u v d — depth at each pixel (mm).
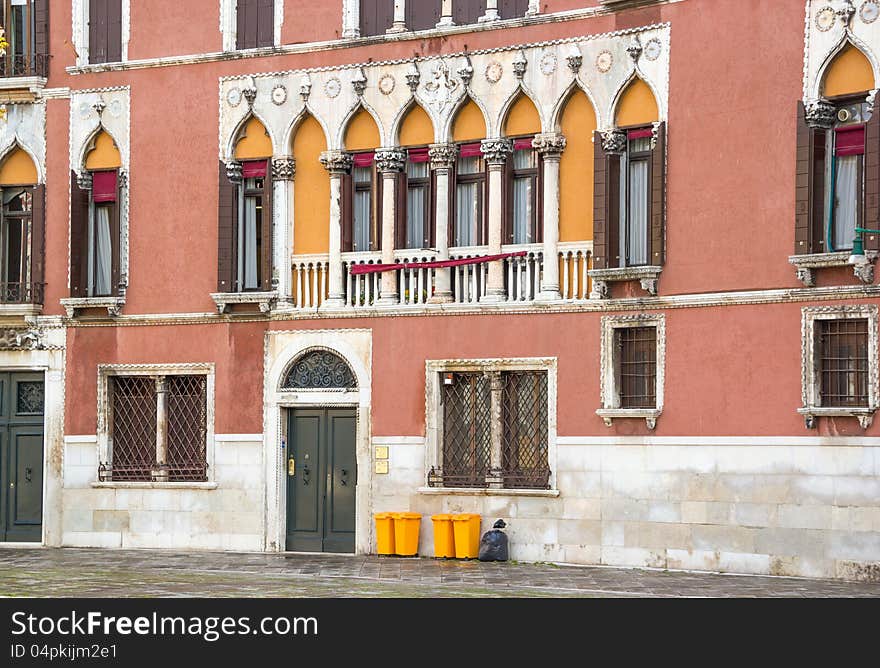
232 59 31406
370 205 30578
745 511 26453
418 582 25375
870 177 25234
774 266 26297
